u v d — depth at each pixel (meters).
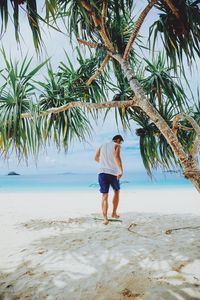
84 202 8.24
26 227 3.47
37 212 5.22
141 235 2.73
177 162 2.88
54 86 3.21
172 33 2.07
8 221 4.04
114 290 1.48
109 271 1.76
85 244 2.45
